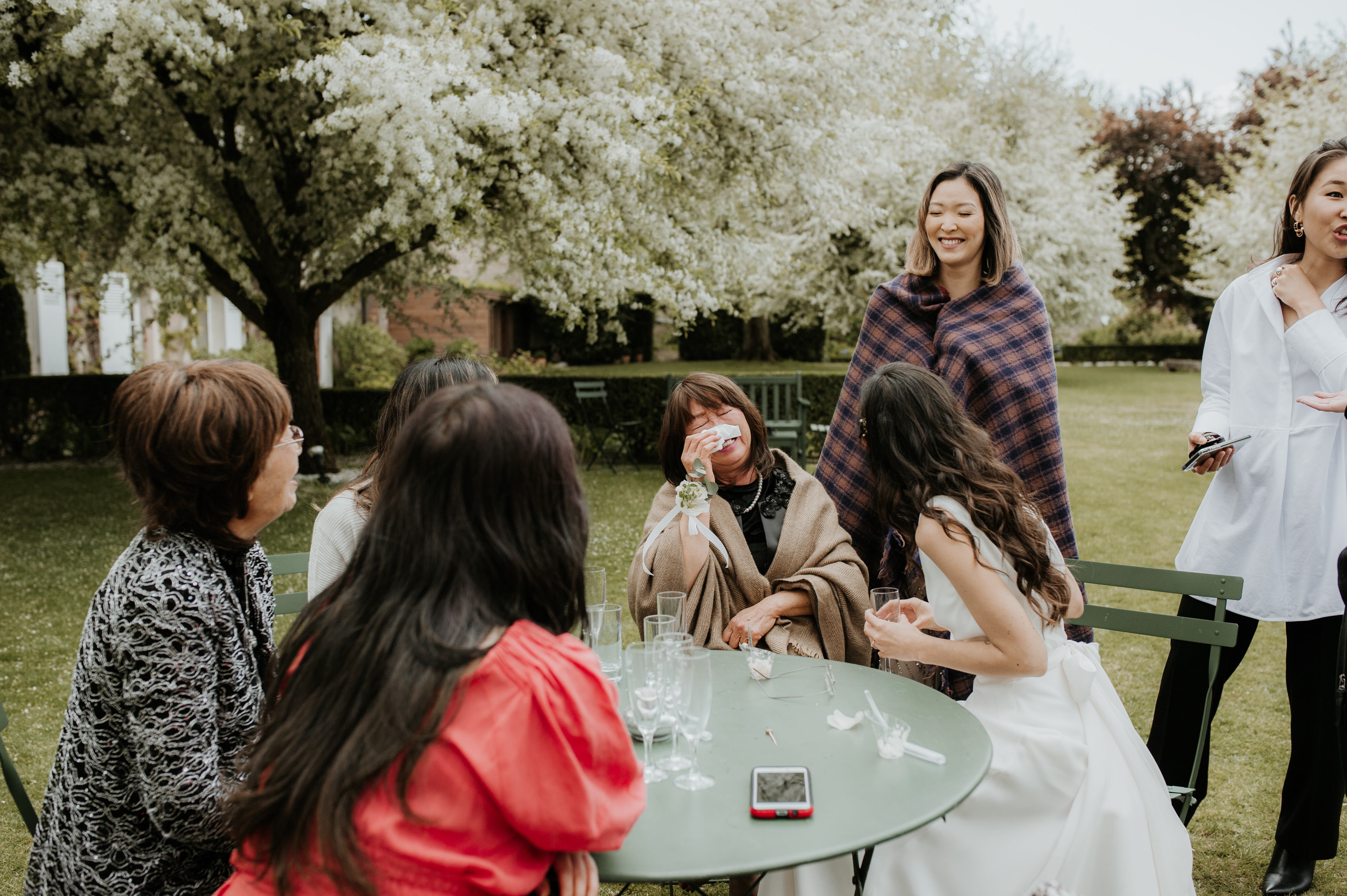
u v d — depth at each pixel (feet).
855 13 26.37
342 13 20.44
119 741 4.66
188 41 18.79
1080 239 54.24
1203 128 89.30
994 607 5.92
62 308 44.39
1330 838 7.82
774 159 26.37
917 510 6.25
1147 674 13.39
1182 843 6.21
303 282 32.96
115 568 4.77
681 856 4.33
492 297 67.15
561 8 22.20
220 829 4.62
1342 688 6.68
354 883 3.46
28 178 23.18
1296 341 7.62
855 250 48.93
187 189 23.15
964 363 8.62
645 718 5.26
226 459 4.71
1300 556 7.73
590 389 34.94
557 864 4.09
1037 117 52.90
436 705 3.55
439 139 19.47
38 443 35.99
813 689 6.59
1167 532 22.22
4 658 13.88
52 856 4.76
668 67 24.06
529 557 3.90
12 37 20.90
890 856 5.96
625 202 23.53
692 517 8.27
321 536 6.59
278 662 4.26
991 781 5.95
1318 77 55.16
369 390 37.17
